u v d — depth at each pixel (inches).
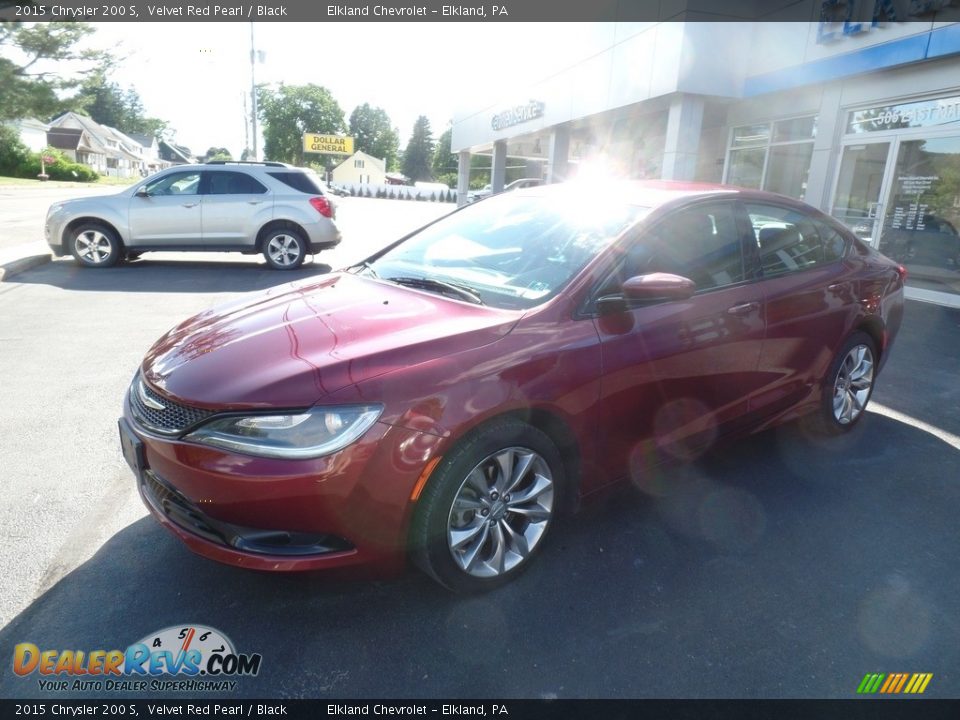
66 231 416.5
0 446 154.2
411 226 887.1
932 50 361.7
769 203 150.8
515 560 107.5
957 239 369.7
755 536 123.0
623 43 567.8
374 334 103.8
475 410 95.9
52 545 114.9
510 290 119.4
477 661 91.0
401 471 91.5
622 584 108.1
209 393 93.2
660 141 637.9
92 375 205.9
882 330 170.9
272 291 140.4
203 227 430.9
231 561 91.8
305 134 3681.1
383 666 89.9
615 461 118.7
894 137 406.3
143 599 101.7
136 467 103.4
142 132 5369.1
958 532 126.3
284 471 87.7
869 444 165.9
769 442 165.9
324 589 105.1
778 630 98.3
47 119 1331.2
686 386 125.2
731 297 132.8
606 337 112.4
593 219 131.2
